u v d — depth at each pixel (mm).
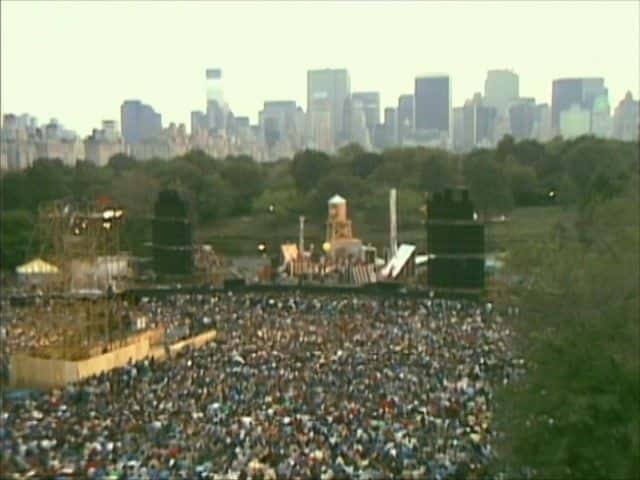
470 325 91688
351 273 137750
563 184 194500
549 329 43281
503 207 193250
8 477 44125
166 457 47219
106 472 44688
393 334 87812
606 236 59125
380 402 59281
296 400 60406
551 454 34938
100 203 150750
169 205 137250
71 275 103125
